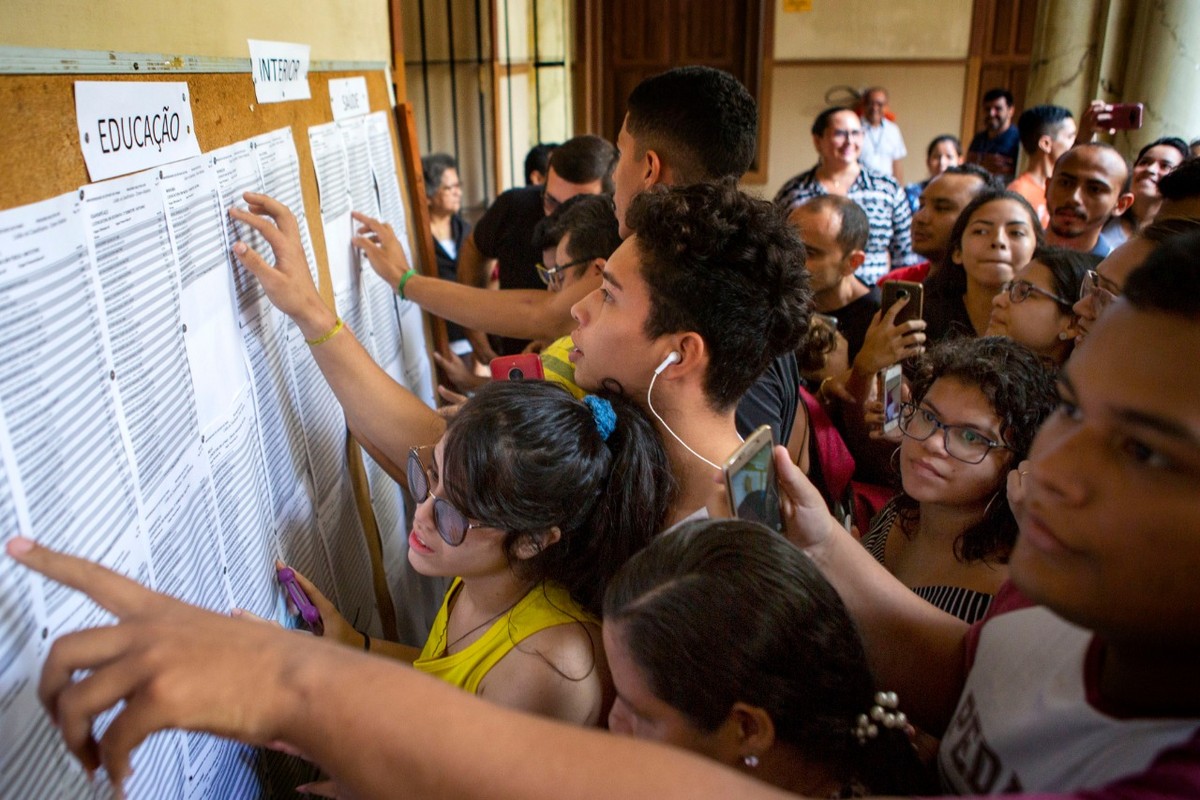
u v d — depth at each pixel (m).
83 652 0.51
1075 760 0.52
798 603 0.69
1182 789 0.41
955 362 1.16
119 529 0.78
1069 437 0.47
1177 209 1.47
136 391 0.84
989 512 1.15
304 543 1.33
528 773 0.45
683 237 0.95
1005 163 5.45
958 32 6.37
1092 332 0.49
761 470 0.86
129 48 0.89
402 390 1.31
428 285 1.71
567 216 1.74
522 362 1.25
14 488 0.64
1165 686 0.49
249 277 1.18
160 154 0.93
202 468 0.98
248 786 1.08
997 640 0.67
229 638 0.51
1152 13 3.33
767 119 6.75
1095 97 3.66
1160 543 0.44
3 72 0.67
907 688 0.87
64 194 0.74
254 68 1.23
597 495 0.96
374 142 1.85
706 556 0.71
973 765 0.64
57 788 0.68
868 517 1.73
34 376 0.68
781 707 0.67
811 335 2.08
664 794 0.44
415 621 2.05
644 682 0.69
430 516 0.98
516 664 0.97
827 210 2.21
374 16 1.93
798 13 6.48
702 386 1.01
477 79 5.04
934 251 2.57
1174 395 0.42
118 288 0.82
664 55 6.92
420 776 0.46
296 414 1.34
